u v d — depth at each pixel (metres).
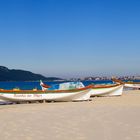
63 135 9.87
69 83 26.53
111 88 31.36
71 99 25.75
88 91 26.17
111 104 21.83
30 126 11.73
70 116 14.76
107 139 9.19
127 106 20.00
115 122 12.62
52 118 14.08
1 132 10.41
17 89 25.22
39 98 24.67
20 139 9.23
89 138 9.36
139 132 10.24
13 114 15.86
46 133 10.22
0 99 23.50
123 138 9.30
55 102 25.31
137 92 38.22
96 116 14.65
